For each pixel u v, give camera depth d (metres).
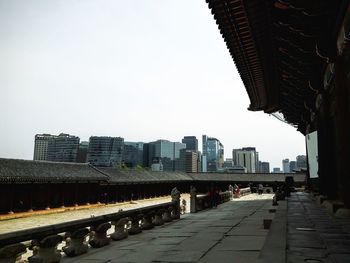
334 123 19.45
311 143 27.47
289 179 46.12
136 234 13.51
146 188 72.69
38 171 46.94
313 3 13.18
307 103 26.50
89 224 10.46
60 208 48.50
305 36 15.23
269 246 8.74
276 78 24.08
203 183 88.75
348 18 12.19
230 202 34.50
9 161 45.28
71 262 8.67
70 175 51.25
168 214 17.98
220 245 10.17
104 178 57.53
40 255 8.41
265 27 16.03
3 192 40.84
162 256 8.91
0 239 7.05
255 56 19.59
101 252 9.92
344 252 8.09
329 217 15.05
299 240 9.76
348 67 14.05
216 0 13.64
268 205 27.73
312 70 19.64
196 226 15.48
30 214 43.25
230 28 15.88
